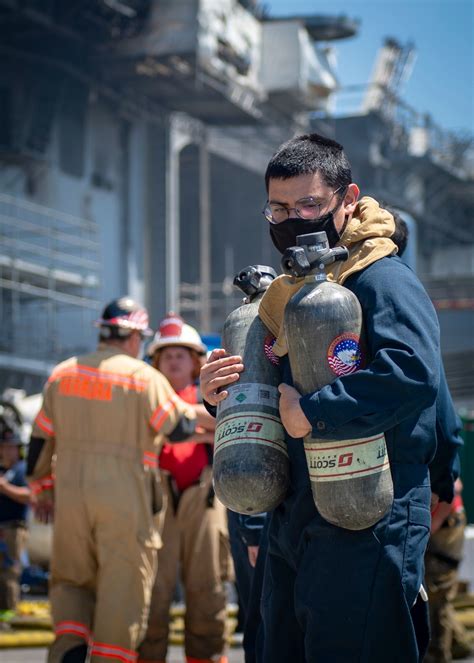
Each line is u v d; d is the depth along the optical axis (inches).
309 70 1941.4
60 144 1727.4
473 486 624.7
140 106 1859.0
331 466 108.3
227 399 116.6
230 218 2301.9
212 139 2145.7
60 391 219.6
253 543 174.6
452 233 2834.6
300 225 116.5
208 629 235.3
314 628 113.3
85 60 1713.8
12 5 1517.0
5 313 1601.9
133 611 212.5
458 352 1413.6
